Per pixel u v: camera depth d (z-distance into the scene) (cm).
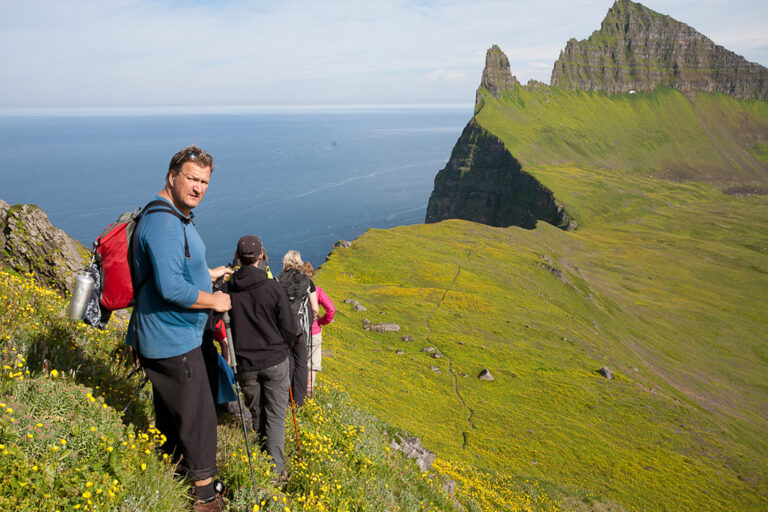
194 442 405
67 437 361
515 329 7406
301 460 577
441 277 9250
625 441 4903
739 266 19150
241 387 539
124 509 342
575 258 18375
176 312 380
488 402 4994
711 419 6172
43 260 1087
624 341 10206
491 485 2150
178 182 381
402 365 5359
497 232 13688
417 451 1093
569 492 2827
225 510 428
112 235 365
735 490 4372
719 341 12381
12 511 293
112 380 532
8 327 525
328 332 5772
